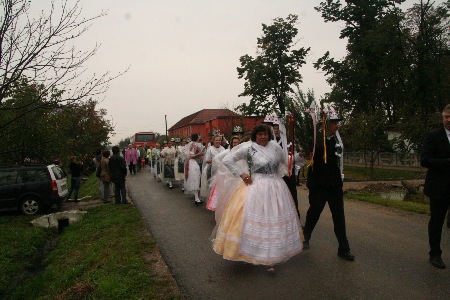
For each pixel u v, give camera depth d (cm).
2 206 1119
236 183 529
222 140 1188
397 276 464
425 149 492
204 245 629
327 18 3628
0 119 646
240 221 471
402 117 2955
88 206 1202
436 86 3244
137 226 786
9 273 652
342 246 536
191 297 421
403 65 3250
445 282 443
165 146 1672
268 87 3594
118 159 1128
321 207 557
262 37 3703
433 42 3184
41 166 1161
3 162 1354
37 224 990
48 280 580
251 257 460
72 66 600
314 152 542
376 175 2667
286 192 493
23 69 554
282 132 637
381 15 3456
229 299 413
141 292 430
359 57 3578
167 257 567
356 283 446
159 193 1377
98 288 451
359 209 941
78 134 1332
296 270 494
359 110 3772
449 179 480
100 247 652
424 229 709
